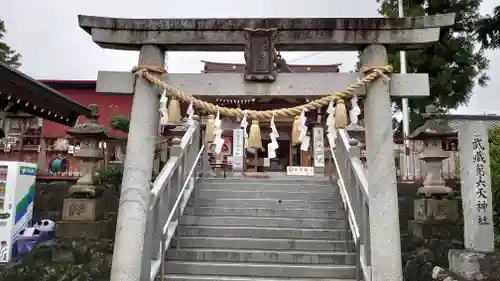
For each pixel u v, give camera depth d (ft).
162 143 47.50
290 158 84.48
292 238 25.35
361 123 43.29
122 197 16.89
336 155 34.01
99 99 74.33
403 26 16.99
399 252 16.24
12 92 22.89
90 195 32.01
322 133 60.29
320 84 17.20
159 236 21.45
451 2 49.67
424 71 51.98
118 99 74.43
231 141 73.67
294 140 16.99
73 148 49.14
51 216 36.86
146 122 17.26
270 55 17.02
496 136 31.81
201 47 17.92
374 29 17.11
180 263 22.03
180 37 17.47
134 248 16.49
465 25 51.44
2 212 29.04
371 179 16.72
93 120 34.12
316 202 29.96
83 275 25.34
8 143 52.08
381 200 16.47
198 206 29.91
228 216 28.40
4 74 21.38
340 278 21.33
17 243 29.96
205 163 41.39
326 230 25.46
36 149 53.47
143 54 17.61
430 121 32.32
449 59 51.03
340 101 16.62
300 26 17.12
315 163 59.36
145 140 17.17
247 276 21.68
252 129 17.15
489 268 21.81
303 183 35.17
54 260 28.07
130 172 16.94
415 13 50.72
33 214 36.83
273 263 22.65
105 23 17.49
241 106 65.82
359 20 17.06
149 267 18.70
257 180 35.73
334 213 28.14
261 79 17.01
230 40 17.35
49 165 50.34
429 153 31.81
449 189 30.94
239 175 52.13
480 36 52.01
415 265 25.36
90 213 31.35
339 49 18.03
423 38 16.98
